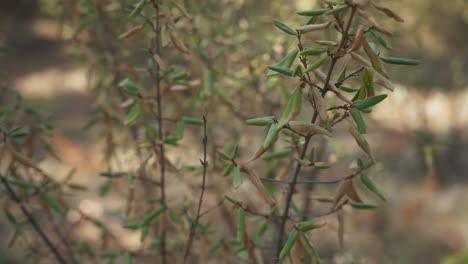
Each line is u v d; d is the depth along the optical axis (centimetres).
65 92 739
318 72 122
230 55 243
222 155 144
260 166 267
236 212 169
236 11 265
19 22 933
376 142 562
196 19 228
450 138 577
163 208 183
